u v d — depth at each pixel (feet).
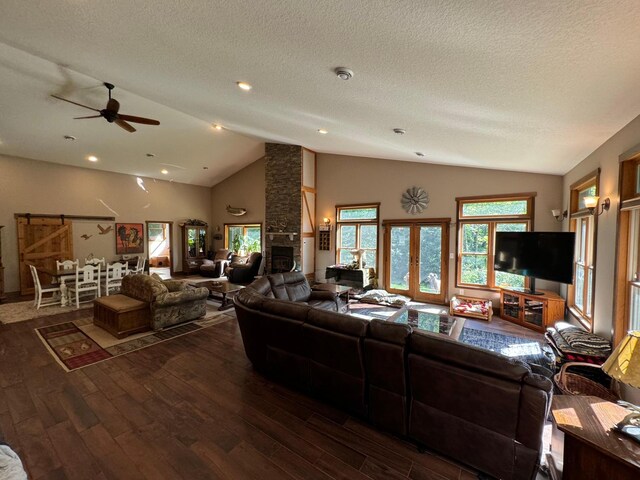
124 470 6.32
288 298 16.15
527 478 5.72
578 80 5.85
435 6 4.23
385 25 5.00
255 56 7.41
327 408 8.57
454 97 7.59
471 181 19.80
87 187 26.89
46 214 24.50
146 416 8.12
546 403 5.33
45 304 19.97
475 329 15.76
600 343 9.95
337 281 24.04
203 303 16.90
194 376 10.36
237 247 34.37
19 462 5.23
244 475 6.23
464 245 20.38
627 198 9.02
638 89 6.16
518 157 13.67
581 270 14.07
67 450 6.85
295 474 6.27
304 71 7.76
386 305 20.75
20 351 12.32
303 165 25.72
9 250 22.74
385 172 23.58
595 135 9.76
